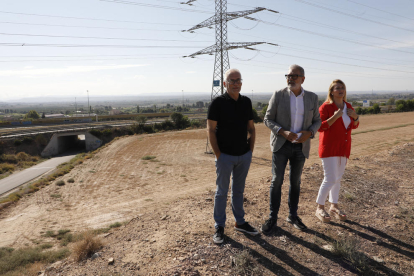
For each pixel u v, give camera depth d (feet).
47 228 36.55
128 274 8.43
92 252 11.09
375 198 15.03
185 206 15.17
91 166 82.07
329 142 11.25
